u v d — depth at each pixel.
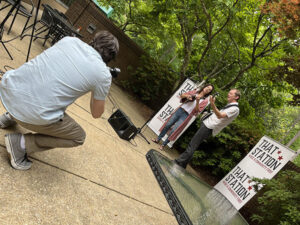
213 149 7.30
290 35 5.24
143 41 14.38
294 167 5.24
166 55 13.64
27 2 9.67
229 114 4.71
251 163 5.09
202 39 10.93
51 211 2.01
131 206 2.90
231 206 2.83
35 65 1.84
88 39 9.55
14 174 2.09
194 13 7.98
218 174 7.25
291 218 3.47
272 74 6.85
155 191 3.79
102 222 2.30
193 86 6.34
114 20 13.05
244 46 9.25
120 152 4.13
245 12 7.75
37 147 2.14
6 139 2.07
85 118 4.34
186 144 7.46
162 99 10.13
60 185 2.36
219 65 10.31
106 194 2.76
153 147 5.90
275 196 3.94
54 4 12.30
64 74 1.81
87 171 2.90
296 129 19.67
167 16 8.90
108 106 6.45
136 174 3.82
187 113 5.94
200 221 1.83
